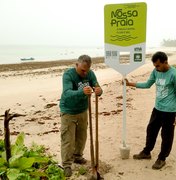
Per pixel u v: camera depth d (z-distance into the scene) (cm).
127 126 855
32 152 599
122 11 584
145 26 579
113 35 598
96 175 527
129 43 593
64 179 521
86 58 519
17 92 1722
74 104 530
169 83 543
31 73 3100
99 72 3114
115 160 613
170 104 548
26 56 9425
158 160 576
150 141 601
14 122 979
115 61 608
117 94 1409
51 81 2291
